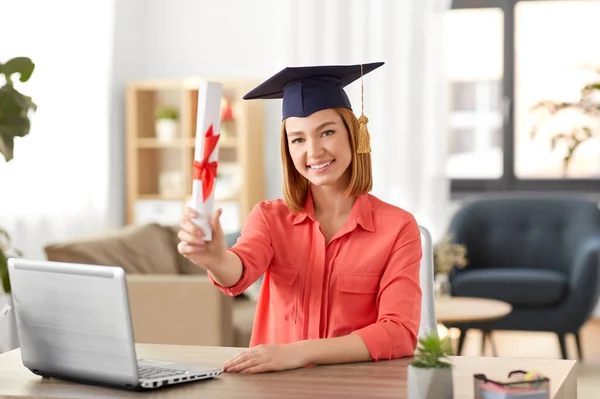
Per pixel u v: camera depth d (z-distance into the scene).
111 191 7.38
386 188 7.43
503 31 7.75
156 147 7.72
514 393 1.65
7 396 1.89
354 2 7.45
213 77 7.80
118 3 7.50
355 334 2.15
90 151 6.70
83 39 6.60
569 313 6.12
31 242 5.88
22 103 3.22
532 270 6.57
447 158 7.54
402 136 7.40
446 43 7.52
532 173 7.86
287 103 2.35
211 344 4.71
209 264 2.03
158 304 4.75
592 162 7.72
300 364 2.07
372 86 7.43
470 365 2.09
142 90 7.57
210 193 1.95
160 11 8.00
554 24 7.76
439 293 5.87
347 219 2.36
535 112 7.80
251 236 2.34
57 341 1.96
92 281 1.86
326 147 2.30
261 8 7.82
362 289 2.31
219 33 7.91
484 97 7.89
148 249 5.42
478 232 6.81
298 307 2.33
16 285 2.02
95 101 6.82
